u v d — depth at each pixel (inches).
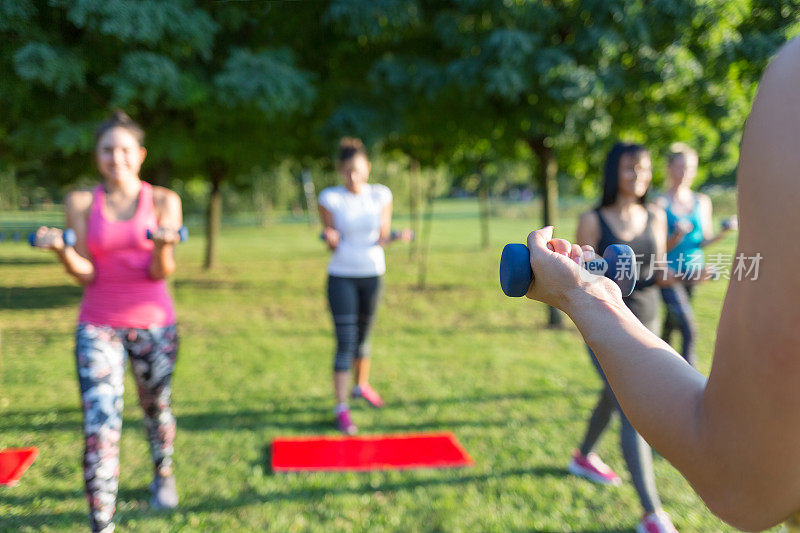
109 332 98.1
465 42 228.5
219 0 228.4
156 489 115.2
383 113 256.7
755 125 18.5
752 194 18.1
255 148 320.8
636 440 107.0
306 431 152.3
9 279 256.4
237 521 110.3
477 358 225.5
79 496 118.3
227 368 208.7
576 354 233.5
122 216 100.0
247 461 134.8
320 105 290.8
